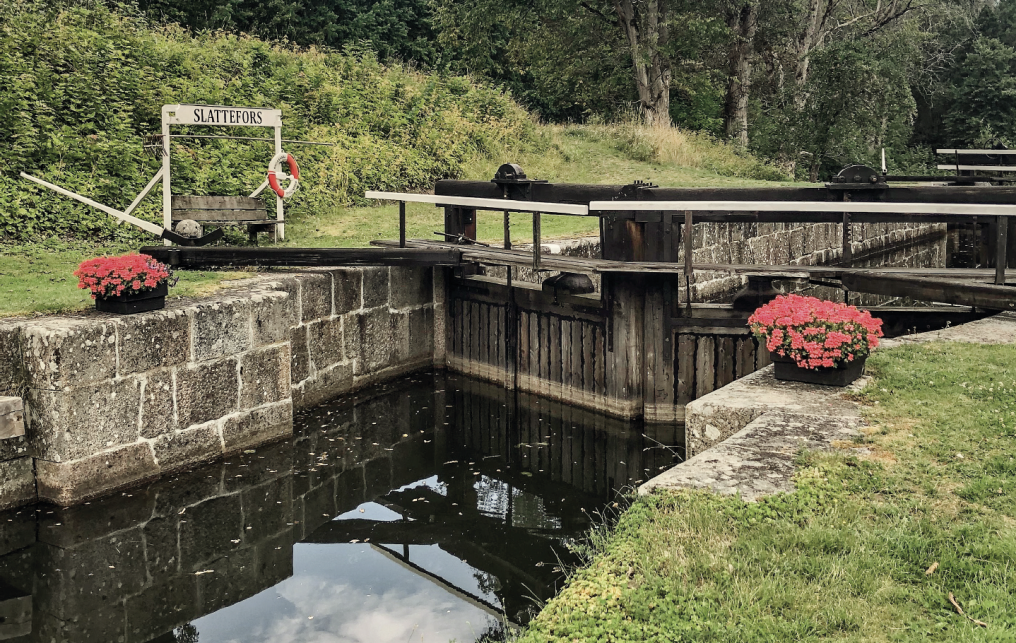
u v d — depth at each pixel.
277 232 13.04
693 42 27.88
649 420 9.60
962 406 5.95
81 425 6.93
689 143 24.86
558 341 10.33
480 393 10.87
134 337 7.27
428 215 15.86
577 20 28.47
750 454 5.31
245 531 7.03
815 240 18.78
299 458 8.55
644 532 4.44
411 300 11.35
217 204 12.48
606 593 3.99
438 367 11.84
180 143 15.03
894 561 4.04
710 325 9.26
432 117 20.52
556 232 14.32
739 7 29.97
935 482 4.84
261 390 8.52
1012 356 7.00
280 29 29.06
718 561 4.11
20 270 9.95
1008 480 4.75
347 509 7.59
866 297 17.19
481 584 6.14
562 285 10.08
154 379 7.46
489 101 23.03
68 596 5.94
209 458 8.05
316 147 17.06
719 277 15.74
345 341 10.37
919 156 38.53
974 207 7.20
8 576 6.20
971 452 5.19
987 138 41.41
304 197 15.48
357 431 9.39
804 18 32.66
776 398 6.35
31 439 6.94
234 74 18.20
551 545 6.81
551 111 35.62
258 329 8.40
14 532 6.68
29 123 13.41
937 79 45.06
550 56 30.09
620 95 31.88
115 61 15.81
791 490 4.80
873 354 7.25
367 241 12.98
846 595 3.82
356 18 31.34
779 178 24.52
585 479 8.27
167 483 7.58
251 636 5.44
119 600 5.91
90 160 13.65
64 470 6.86
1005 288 7.61
